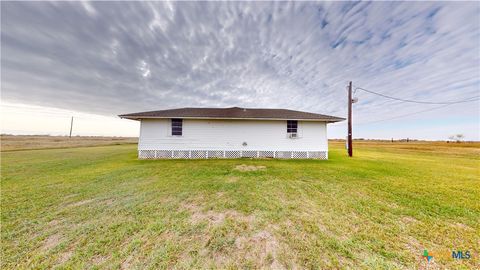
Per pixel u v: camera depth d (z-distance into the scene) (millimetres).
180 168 7727
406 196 4445
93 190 4840
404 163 9484
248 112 12133
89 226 3012
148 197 4316
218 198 4250
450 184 5480
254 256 2266
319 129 11281
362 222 3143
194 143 10961
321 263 2141
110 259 2229
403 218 3301
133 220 3213
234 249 2404
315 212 3529
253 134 11180
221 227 2957
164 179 5918
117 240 2621
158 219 3238
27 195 4488
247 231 2844
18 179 6004
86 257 2268
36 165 8656
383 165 8734
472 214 3463
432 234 2783
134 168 7730
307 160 10305
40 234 2791
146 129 10773
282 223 3096
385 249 2408
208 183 5453
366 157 12180
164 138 10820
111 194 4520
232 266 2104
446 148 25047
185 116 10328
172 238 2662
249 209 3648
